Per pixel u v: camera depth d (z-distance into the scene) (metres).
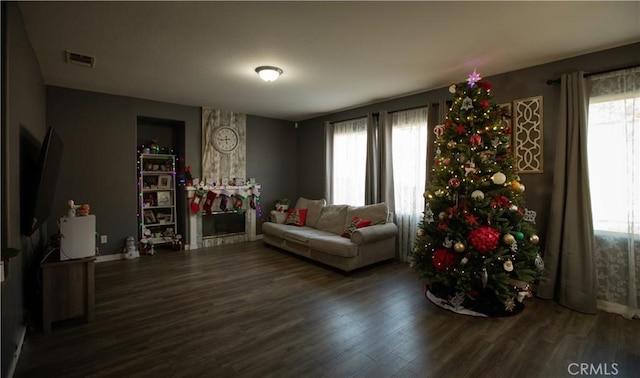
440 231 3.18
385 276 4.01
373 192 5.00
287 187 6.70
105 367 2.08
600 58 3.02
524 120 3.51
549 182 3.34
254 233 6.20
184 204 5.41
